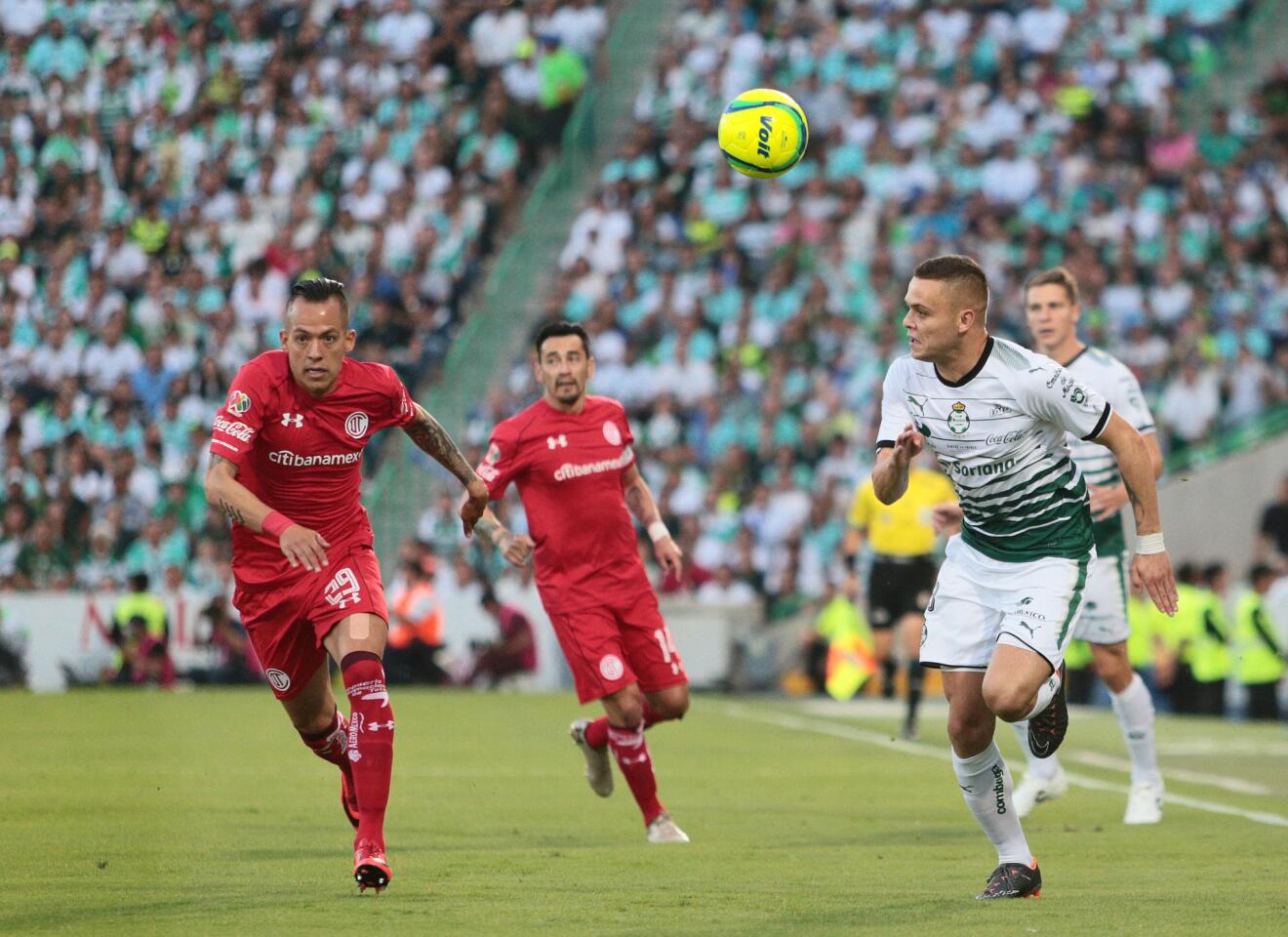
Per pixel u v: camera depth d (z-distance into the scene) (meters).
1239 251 77.88
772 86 86.75
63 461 70.44
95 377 74.50
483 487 22.66
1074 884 20.86
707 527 69.31
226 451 20.23
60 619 63.25
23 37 86.69
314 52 88.62
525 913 18.08
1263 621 56.41
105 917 17.53
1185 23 86.56
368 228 80.38
